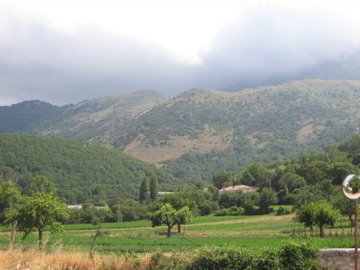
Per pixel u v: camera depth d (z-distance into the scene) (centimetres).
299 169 13938
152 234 8300
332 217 5594
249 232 7700
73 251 2633
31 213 4809
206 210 12775
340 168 12312
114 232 9019
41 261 2241
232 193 13375
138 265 2458
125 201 14625
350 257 2225
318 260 2278
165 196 12338
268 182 14862
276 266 2280
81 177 18488
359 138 17688
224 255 2377
